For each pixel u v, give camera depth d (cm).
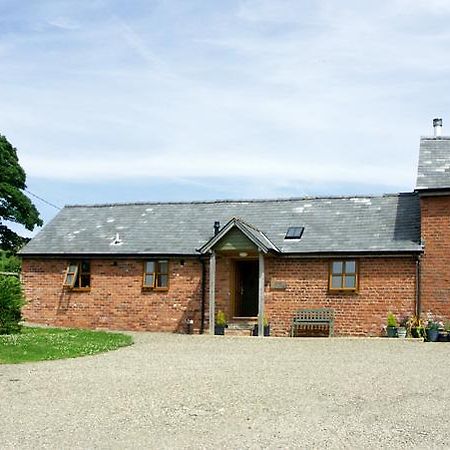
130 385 1267
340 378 1375
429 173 2680
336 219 2925
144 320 2972
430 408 1052
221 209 3203
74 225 3328
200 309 2892
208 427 910
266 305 2797
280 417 977
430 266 2600
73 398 1124
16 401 1097
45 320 3122
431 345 2194
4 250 4784
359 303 2681
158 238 3070
